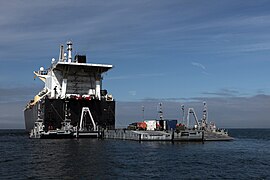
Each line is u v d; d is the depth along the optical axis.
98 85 130.50
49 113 122.12
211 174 49.53
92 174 48.09
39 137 121.31
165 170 52.22
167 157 67.44
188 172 50.84
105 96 133.88
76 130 118.25
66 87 127.75
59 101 123.19
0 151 80.75
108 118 127.88
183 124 120.06
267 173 50.97
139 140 106.44
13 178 45.31
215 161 63.00
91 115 123.25
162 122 118.25
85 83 131.00
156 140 107.50
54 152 75.12
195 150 81.69
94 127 122.00
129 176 46.97
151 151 77.81
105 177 46.12
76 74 129.75
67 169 51.97
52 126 122.31
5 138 152.62
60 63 122.81
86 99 124.56
